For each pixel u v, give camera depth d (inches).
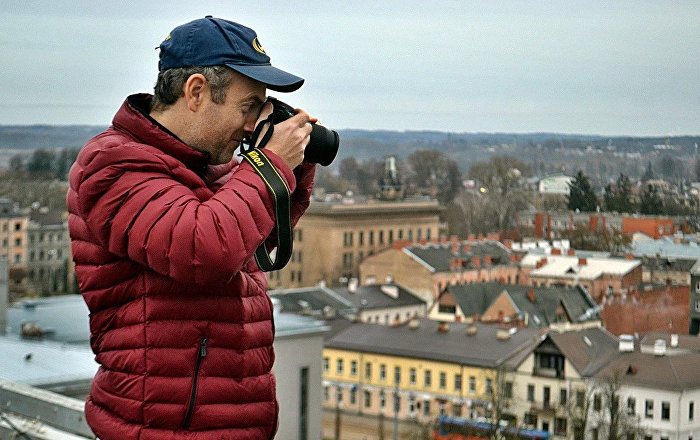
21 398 222.5
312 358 923.4
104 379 97.5
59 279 2522.1
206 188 97.3
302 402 915.4
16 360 611.2
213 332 96.2
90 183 93.2
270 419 101.7
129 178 93.0
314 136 101.8
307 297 1744.6
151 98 102.0
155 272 95.3
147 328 94.9
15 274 2471.7
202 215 90.5
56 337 929.5
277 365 893.8
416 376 1459.2
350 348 1578.5
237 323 97.5
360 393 1571.1
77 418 209.2
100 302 96.6
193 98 95.9
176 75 96.3
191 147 97.6
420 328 1541.6
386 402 1526.8
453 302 1464.1
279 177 94.9
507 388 1090.7
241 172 95.0
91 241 96.3
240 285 98.2
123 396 95.5
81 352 646.5
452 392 1378.0
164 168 94.3
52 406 213.8
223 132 97.4
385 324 1595.7
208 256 89.7
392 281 1690.5
